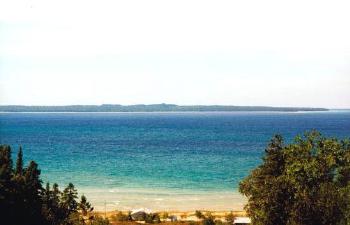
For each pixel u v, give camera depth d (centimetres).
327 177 3719
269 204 3562
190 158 13262
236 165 11775
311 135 3941
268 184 3694
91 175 10150
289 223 3303
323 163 3672
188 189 8562
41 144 17750
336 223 3184
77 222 4991
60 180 9494
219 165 11794
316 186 3594
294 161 3791
